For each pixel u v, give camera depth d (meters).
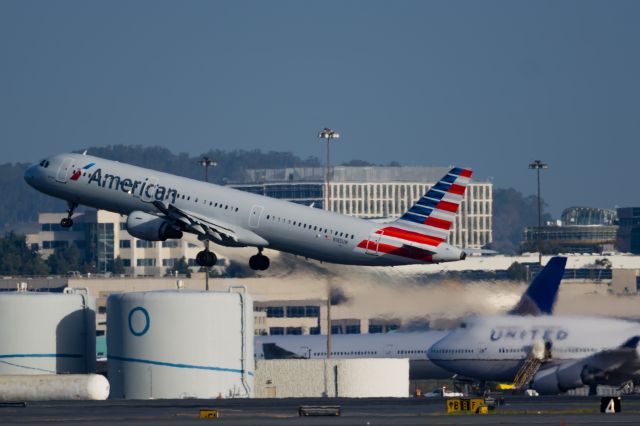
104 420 172.12
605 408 185.12
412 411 190.62
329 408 183.12
